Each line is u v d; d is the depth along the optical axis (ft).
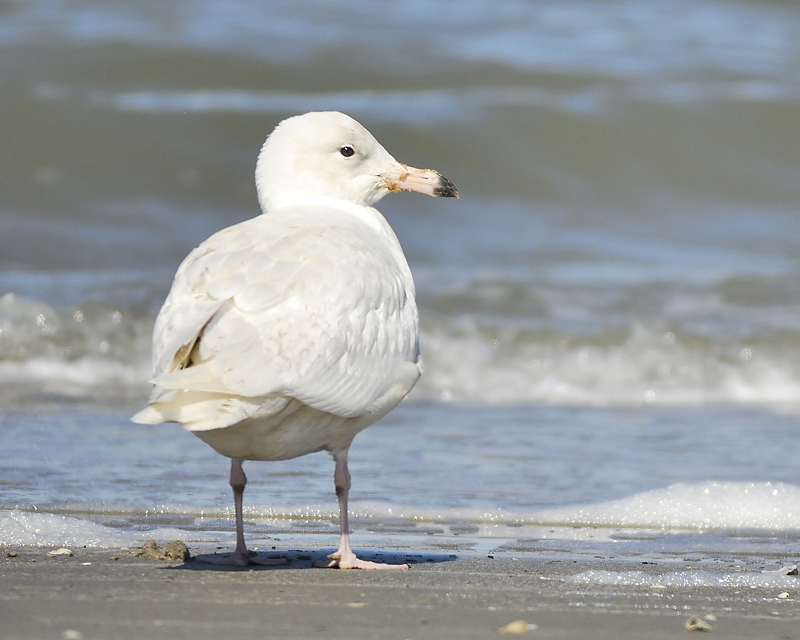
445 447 35.14
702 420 41.29
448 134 84.89
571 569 22.39
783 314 55.06
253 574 20.90
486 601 19.34
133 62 92.22
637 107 91.15
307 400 18.94
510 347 49.52
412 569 21.88
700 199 83.10
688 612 19.19
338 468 21.79
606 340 50.14
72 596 18.62
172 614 17.67
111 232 68.44
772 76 105.50
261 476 30.66
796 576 22.04
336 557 21.90
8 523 24.67
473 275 61.87
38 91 83.41
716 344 50.11
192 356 18.69
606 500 28.96
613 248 71.51
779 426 40.14
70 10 104.27
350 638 16.72
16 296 51.19
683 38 118.83
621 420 41.09
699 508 28.22
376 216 24.39
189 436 35.78
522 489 29.91
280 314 18.97
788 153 89.20
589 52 109.81
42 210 70.08
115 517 26.30
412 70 97.81
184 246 67.97
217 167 77.46
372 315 20.33
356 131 24.48
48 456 32.24
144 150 77.66
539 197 80.94
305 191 24.31
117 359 47.50
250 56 95.55
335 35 104.94
